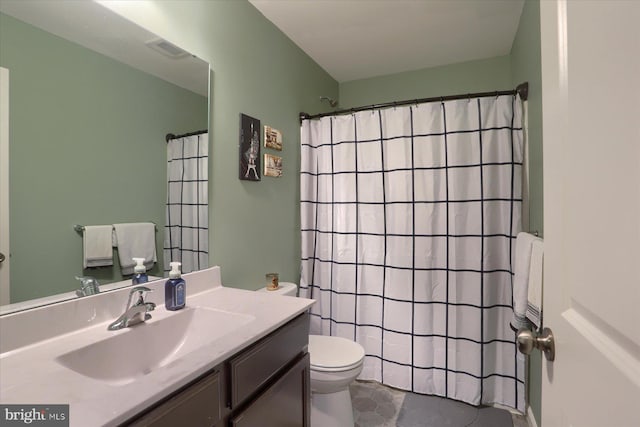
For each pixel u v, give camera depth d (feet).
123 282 3.92
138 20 4.12
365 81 9.53
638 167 1.20
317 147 7.61
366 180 6.97
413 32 7.09
